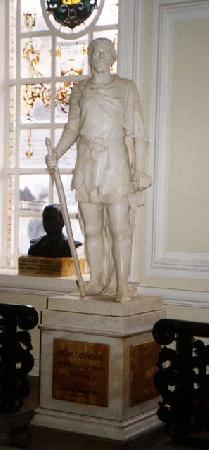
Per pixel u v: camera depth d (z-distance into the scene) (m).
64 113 7.80
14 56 8.08
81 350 5.43
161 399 5.77
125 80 5.68
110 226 5.58
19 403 5.59
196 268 6.59
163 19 6.73
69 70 7.80
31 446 5.08
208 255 6.59
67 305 5.55
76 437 5.28
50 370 5.57
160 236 6.76
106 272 5.88
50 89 7.88
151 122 6.76
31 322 5.49
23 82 8.01
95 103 5.54
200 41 6.61
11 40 8.07
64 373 5.50
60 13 7.84
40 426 5.51
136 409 5.48
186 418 5.07
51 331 5.57
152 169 6.76
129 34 6.86
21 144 8.02
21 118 8.03
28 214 7.95
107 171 5.50
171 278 6.70
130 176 5.60
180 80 6.68
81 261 7.35
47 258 7.24
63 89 7.81
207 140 6.59
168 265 6.70
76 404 5.45
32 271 7.32
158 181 6.75
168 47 6.72
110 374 5.31
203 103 6.61
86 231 5.78
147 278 6.81
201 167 6.62
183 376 5.06
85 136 5.57
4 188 8.05
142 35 6.84
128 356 5.36
